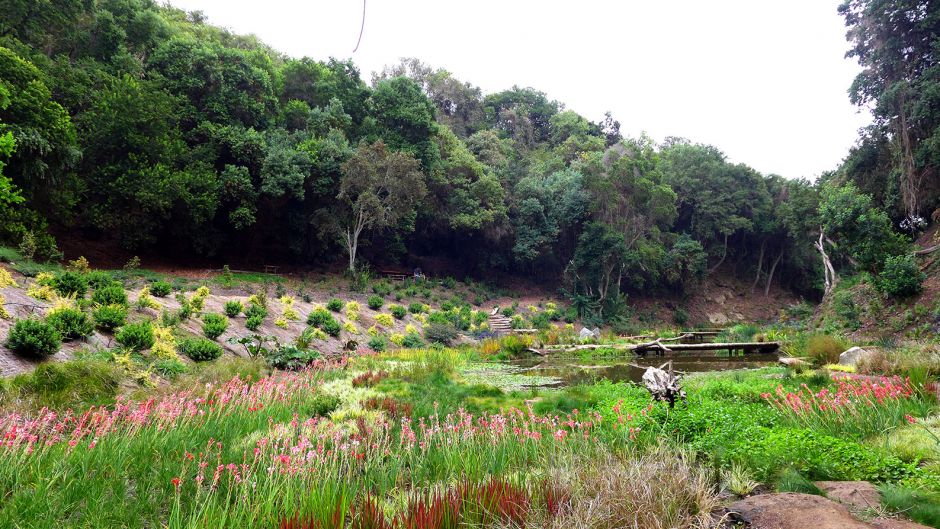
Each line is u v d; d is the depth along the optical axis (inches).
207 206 1140.5
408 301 1280.8
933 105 941.2
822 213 952.9
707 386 417.1
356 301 1130.7
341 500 141.6
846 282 1076.5
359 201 1337.4
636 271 1898.4
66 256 1008.2
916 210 1022.4
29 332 342.6
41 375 281.3
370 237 1668.3
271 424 249.6
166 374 377.1
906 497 148.3
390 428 260.2
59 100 1045.8
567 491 159.9
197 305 603.2
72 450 187.5
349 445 207.3
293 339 674.8
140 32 1386.6
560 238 1893.5
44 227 814.5
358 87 1707.7
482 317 1261.1
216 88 1332.4
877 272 895.7
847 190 925.2
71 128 890.7
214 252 1289.4
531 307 1526.8
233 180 1205.1
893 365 411.5
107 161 1071.0
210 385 306.7
